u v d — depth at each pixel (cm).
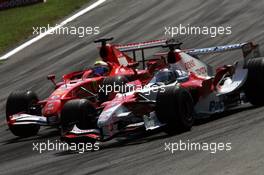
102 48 4472
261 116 3406
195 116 3638
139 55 6844
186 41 6962
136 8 9056
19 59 7894
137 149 3097
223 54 6134
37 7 10169
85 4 9956
